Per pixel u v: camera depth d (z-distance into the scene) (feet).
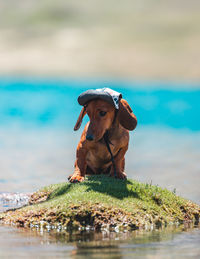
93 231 21.52
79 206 22.94
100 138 25.31
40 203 25.03
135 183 27.25
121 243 19.07
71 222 22.35
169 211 25.11
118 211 23.02
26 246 18.58
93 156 27.48
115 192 25.17
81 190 25.17
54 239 19.81
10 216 23.50
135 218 22.94
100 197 23.99
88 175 28.89
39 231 21.44
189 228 22.71
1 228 22.03
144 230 21.90
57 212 22.77
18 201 30.01
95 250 17.94
